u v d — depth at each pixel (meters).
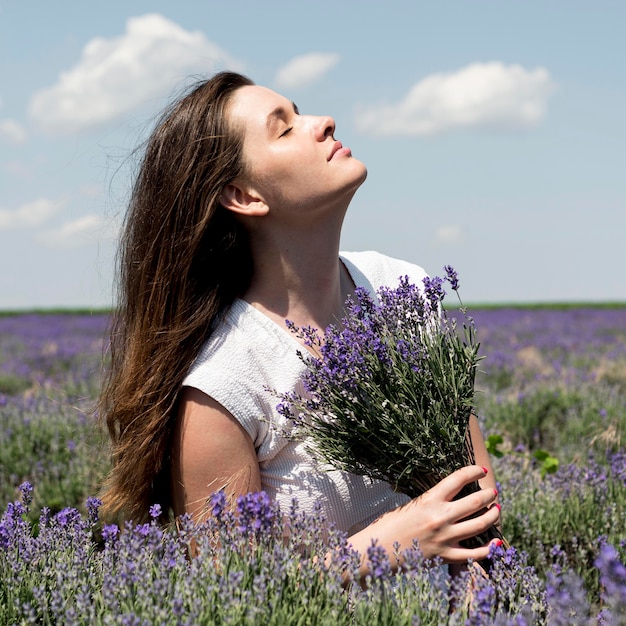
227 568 1.94
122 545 2.11
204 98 2.42
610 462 4.35
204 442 2.30
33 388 9.11
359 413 2.20
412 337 2.30
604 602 2.97
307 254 2.40
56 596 1.89
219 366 2.31
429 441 2.18
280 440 2.34
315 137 2.32
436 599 1.88
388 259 2.86
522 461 4.79
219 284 2.45
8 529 2.24
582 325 19.06
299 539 2.13
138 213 2.58
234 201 2.39
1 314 30.00
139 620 1.72
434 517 2.12
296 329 2.29
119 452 2.53
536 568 3.49
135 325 2.51
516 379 8.91
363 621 1.78
